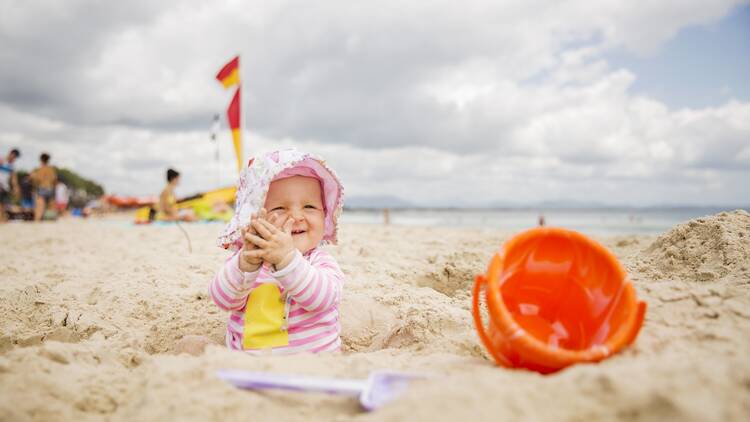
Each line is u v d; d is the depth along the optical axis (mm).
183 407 1573
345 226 11977
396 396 1520
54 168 14609
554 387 1402
